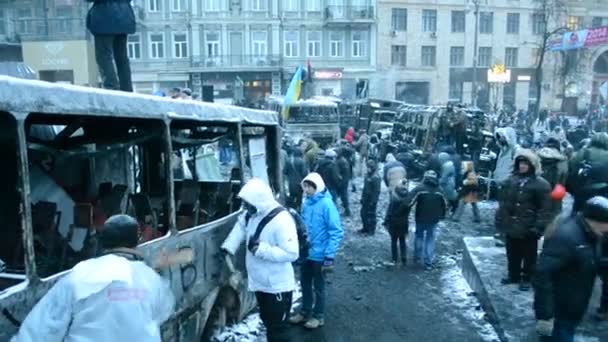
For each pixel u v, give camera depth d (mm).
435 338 5801
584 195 5957
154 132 4246
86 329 2449
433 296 7215
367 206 10930
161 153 5707
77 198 4410
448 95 47656
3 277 2980
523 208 6176
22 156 2775
